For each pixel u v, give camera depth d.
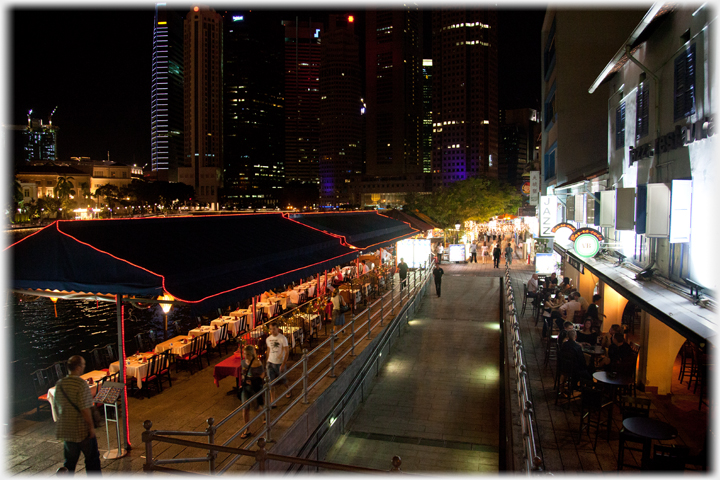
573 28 25.12
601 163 24.62
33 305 40.78
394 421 13.18
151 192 163.88
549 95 30.72
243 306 21.77
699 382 10.96
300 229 16.56
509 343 14.87
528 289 20.97
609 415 8.90
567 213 17.88
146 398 10.97
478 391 15.02
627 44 10.79
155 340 15.22
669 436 6.68
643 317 11.17
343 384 12.84
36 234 8.64
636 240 11.92
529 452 6.84
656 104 10.05
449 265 38.19
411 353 18.42
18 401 10.82
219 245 11.27
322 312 17.89
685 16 8.61
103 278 8.36
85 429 6.80
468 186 54.44
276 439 8.91
